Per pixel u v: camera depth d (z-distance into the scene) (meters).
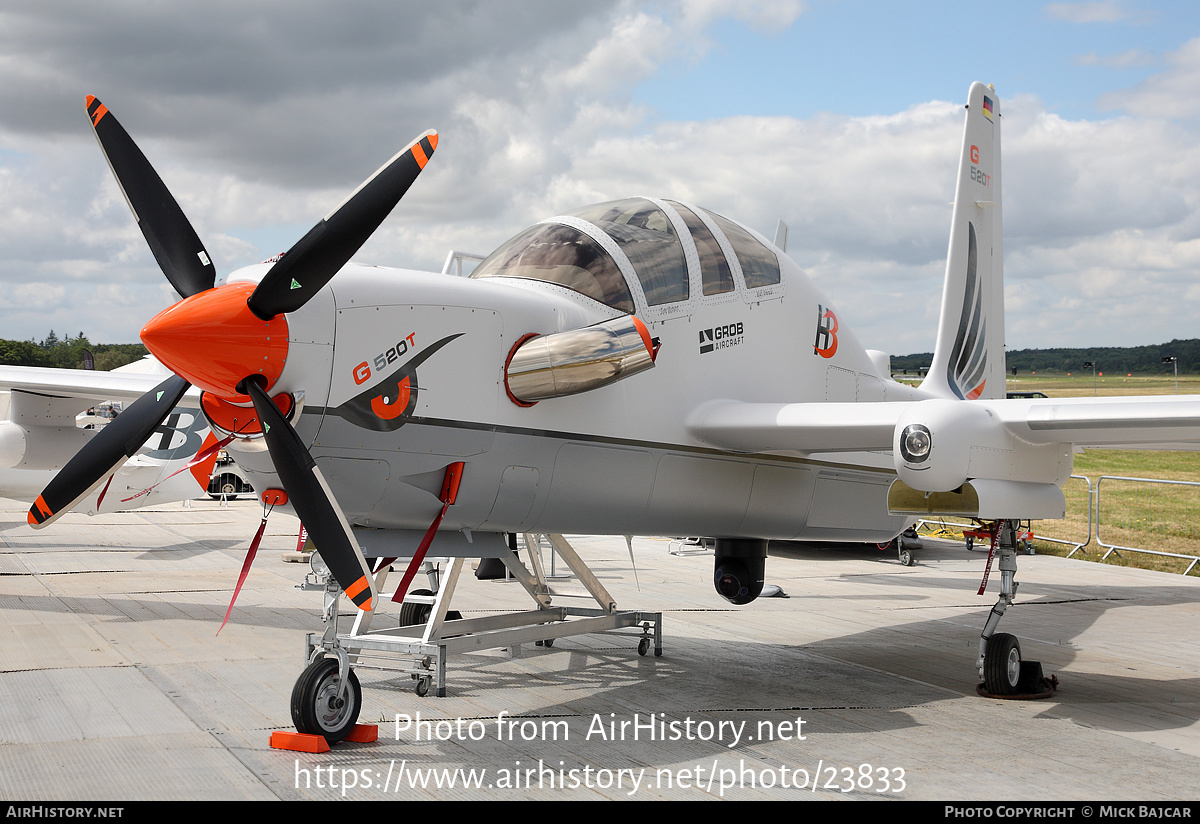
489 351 4.84
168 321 3.98
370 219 4.14
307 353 4.24
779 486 6.53
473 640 5.60
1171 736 4.90
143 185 4.77
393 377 4.49
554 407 5.09
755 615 8.80
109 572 10.72
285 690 5.44
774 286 6.52
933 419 5.12
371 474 4.60
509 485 5.04
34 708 4.98
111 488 12.03
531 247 5.75
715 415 5.80
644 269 5.71
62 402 9.28
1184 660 7.07
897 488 5.79
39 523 4.97
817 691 5.81
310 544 4.75
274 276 4.04
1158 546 14.47
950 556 13.75
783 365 6.52
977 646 7.49
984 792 3.91
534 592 6.45
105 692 5.35
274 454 4.17
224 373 4.09
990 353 9.48
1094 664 6.90
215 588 9.63
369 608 4.17
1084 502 20.08
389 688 5.70
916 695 5.79
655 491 5.73
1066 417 5.17
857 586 10.84
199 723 4.73
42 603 8.55
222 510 18.91
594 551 14.26
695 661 6.65
